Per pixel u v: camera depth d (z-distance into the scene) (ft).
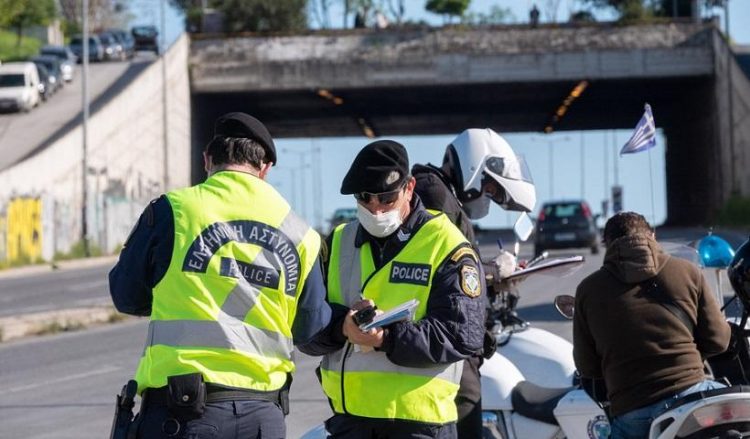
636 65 230.48
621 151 30.55
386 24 283.79
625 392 24.79
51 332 85.20
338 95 248.32
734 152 236.63
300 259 21.68
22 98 241.96
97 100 255.09
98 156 218.59
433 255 23.12
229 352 20.72
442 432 23.11
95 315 90.79
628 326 24.71
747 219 219.00
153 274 21.22
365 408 23.02
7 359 70.64
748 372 28.07
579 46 230.48
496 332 31.71
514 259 28.19
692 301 24.86
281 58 238.27
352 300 23.61
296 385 56.39
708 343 25.04
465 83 232.32
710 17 252.62
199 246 20.97
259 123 22.26
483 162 27.96
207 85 244.63
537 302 89.10
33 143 215.72
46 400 54.65
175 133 244.63
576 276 110.11
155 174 240.32
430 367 22.74
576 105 272.10
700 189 253.65
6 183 186.60
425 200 26.30
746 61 285.64
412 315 22.65
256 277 21.12
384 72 233.96
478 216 28.68
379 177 22.65
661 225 285.02
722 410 23.11
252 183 21.68
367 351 22.95
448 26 233.14
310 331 22.07
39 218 196.75
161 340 20.79
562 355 31.35
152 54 341.62
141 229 21.35
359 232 24.03
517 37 231.50
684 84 246.27
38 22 400.88
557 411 28.73
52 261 196.34
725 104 233.14
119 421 20.92
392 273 23.25
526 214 29.37
